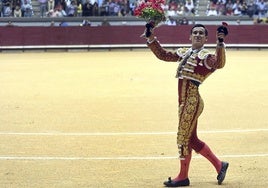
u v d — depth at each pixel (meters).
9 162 19.28
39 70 51.97
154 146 21.56
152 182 16.61
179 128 15.94
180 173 16.17
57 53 72.31
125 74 47.75
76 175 17.48
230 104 31.75
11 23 76.81
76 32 75.88
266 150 20.81
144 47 76.19
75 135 23.75
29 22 77.56
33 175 17.52
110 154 20.33
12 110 30.23
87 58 64.44
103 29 76.06
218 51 15.11
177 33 75.81
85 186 16.20
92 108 30.69
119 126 25.56
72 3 79.38
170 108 30.52
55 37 75.62
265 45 75.31
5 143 22.30
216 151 20.67
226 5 80.25
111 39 76.19
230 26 76.06
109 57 65.44
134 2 80.19
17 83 42.62
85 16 78.38
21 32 74.94
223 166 16.20
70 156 20.09
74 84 41.53
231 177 17.12
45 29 75.38
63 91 37.81
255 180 16.72
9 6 78.25
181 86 15.89
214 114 28.58
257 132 24.16
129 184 16.39
